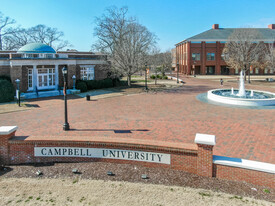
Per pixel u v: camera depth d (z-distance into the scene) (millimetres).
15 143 9102
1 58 29984
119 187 7348
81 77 36219
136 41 36219
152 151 8500
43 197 6914
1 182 7770
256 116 17250
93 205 6504
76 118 17453
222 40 65688
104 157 8977
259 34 53469
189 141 12070
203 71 67000
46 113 19234
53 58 30906
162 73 59531
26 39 60875
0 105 22656
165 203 6520
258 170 7258
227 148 11047
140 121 16312
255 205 6324
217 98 23641
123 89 34875
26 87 30094
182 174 8031
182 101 24172
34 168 8711
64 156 9164
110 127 14883
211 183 7449
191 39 65500
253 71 66625
